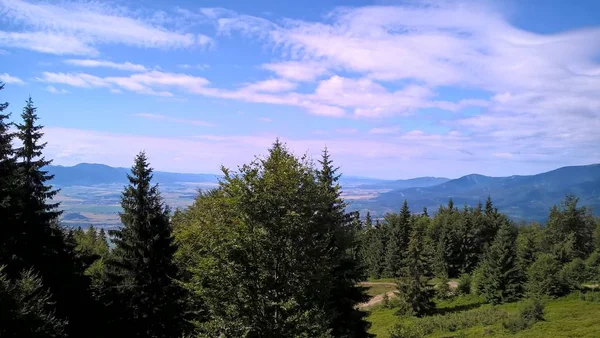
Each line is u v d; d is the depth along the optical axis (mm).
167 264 26828
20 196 23000
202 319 22891
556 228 80875
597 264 58469
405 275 56812
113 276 26672
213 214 18203
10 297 16938
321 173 24625
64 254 25562
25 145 24031
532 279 54812
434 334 44875
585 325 38406
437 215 108688
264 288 16266
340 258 21828
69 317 24094
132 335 25953
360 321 24484
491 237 94188
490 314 48344
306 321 15875
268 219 16641
